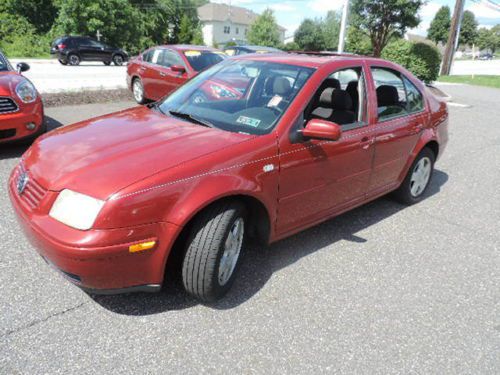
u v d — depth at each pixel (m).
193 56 9.34
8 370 2.20
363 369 2.41
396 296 3.11
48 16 41.19
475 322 2.89
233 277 2.93
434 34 86.19
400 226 4.30
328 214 3.63
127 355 2.36
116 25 38.53
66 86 10.45
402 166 4.39
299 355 2.47
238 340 2.54
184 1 56.97
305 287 3.12
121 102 10.21
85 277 2.35
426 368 2.45
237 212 2.71
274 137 2.97
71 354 2.34
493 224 4.51
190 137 2.89
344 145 3.47
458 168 6.55
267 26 67.94
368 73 3.84
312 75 3.36
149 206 2.37
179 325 2.62
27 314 2.61
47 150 2.83
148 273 2.48
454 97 15.50
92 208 2.30
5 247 3.30
